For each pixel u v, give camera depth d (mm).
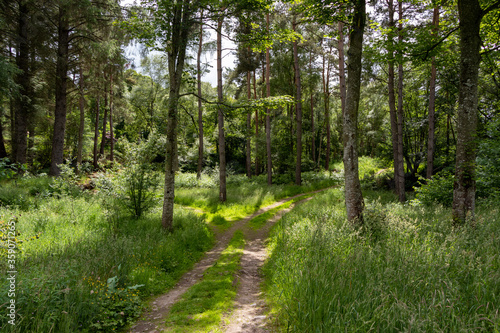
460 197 6383
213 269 6312
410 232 5664
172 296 5090
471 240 4969
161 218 10008
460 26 6492
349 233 6102
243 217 13336
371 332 2838
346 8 7648
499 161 8641
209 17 8711
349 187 7613
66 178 12445
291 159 26984
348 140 7695
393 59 8992
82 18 14836
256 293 5078
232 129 11305
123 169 10523
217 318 3898
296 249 5965
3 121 20953
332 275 3879
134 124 38875
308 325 3236
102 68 17984
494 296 3098
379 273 3717
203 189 20203
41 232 6895
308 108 31891
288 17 16953
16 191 10555
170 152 9172
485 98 14578
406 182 20062
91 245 6055
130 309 4234
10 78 11734
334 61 18984
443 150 20250
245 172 38125
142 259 6258
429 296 3375
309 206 13219
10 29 13641
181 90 25297
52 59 15133
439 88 17344
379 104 22453
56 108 15820
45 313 3348
